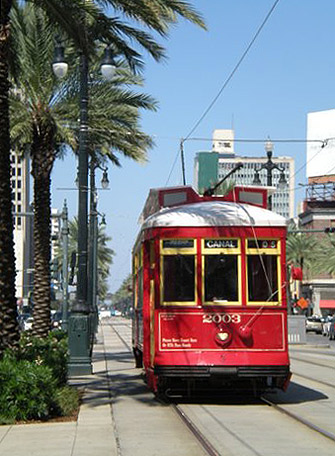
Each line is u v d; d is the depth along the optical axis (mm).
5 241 14344
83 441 10586
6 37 14594
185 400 15242
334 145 85500
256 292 14234
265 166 34875
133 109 27766
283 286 14281
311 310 94812
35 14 23844
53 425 11992
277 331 14125
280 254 14367
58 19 16891
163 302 14172
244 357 13914
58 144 26906
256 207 15164
